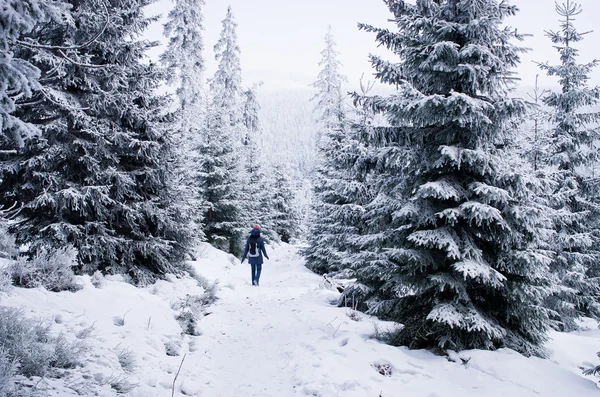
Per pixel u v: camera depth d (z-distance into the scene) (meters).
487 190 5.71
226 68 34.84
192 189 11.54
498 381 5.22
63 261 6.83
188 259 12.91
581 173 15.45
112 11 8.68
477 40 6.22
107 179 9.06
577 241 13.54
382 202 7.18
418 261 6.09
